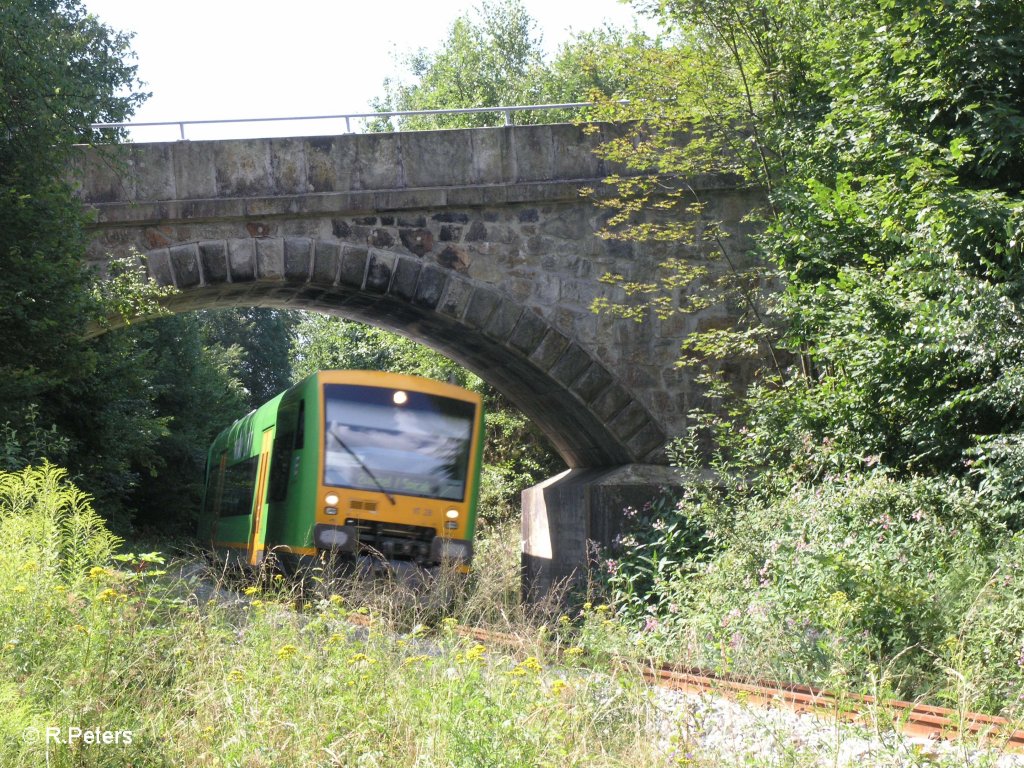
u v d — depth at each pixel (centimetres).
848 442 1269
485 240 1791
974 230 1102
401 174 1750
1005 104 1168
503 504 3134
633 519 1716
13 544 563
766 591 936
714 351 1634
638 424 1811
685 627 971
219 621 671
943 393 1178
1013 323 1053
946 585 843
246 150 1694
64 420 2230
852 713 518
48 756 432
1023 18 1178
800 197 1420
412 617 912
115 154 1499
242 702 509
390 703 516
